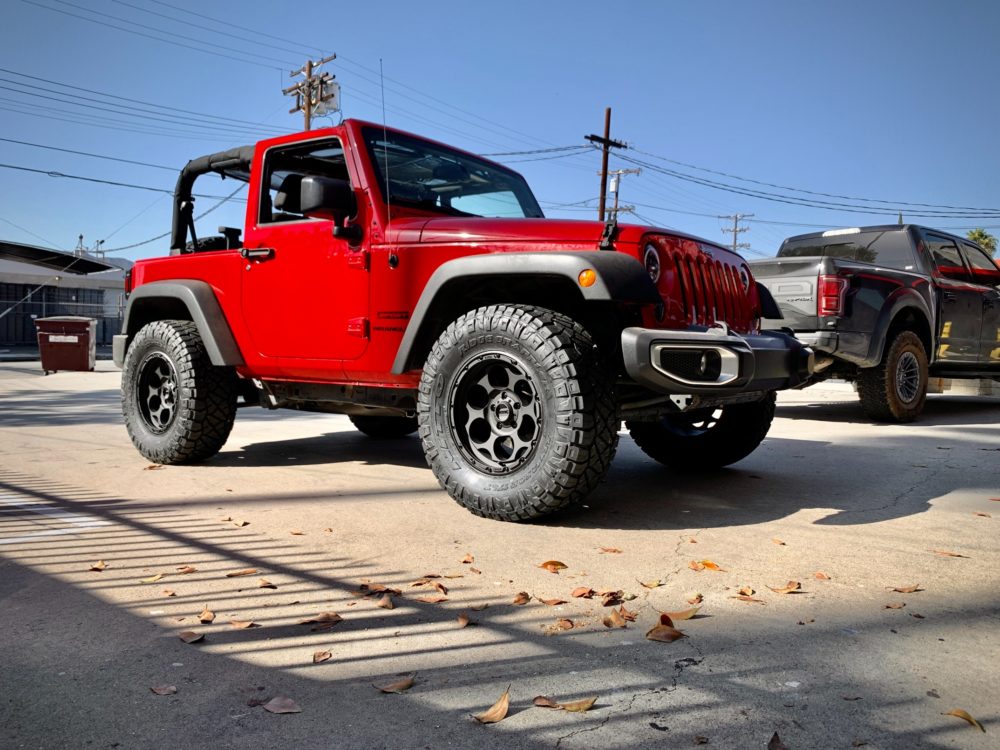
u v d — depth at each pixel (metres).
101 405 9.09
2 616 2.27
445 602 2.40
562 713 1.68
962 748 1.54
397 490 4.10
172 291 4.70
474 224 3.56
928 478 4.49
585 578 2.63
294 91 25.45
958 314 8.02
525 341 3.22
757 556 2.90
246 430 6.70
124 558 2.86
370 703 1.73
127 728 1.62
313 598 2.43
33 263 26.03
